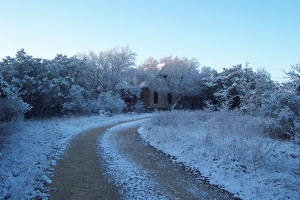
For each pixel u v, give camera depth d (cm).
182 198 710
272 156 1023
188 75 4678
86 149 1283
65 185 781
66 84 3014
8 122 1714
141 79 4625
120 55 4091
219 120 1927
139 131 1936
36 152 1131
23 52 3033
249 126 1570
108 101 3506
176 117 2234
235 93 3262
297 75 1343
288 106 1420
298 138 1156
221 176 872
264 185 768
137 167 995
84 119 2522
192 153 1132
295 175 833
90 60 4000
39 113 3003
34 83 2839
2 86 1315
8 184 723
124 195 720
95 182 816
